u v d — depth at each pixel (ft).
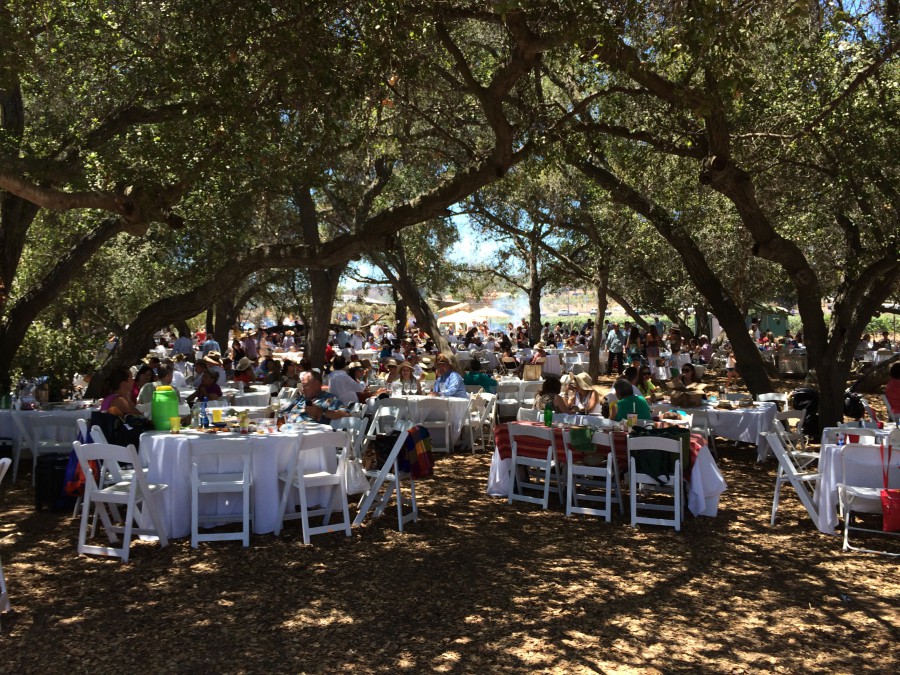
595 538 23.89
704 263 43.47
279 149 32.37
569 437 26.48
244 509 22.44
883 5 32.40
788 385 73.36
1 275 42.24
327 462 25.17
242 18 28.91
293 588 19.13
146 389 36.45
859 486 23.91
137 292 89.66
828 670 15.05
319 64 28.84
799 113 34.37
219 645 15.84
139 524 23.11
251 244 61.52
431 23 30.12
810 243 57.62
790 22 26.20
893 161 33.37
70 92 39.17
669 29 26.71
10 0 29.09
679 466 24.88
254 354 82.53
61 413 30.91
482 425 39.52
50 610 17.57
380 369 68.80
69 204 25.49
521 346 95.66
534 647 15.94
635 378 39.60
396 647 15.87
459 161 48.55
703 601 18.65
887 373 49.70
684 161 42.57
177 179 30.50
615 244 68.18
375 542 23.00
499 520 25.82
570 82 41.70
